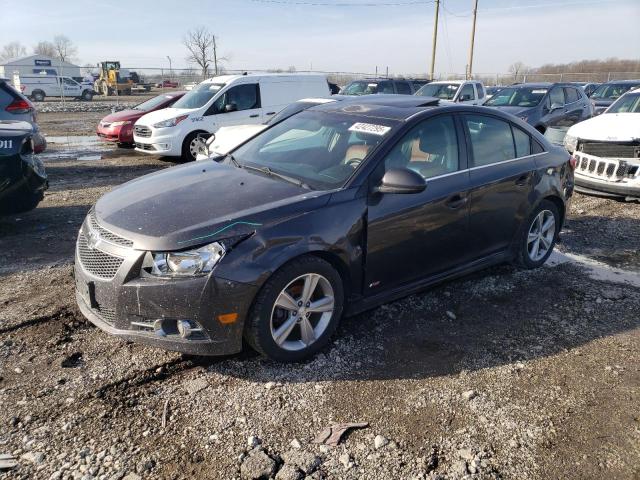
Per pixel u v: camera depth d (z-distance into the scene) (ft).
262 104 39.45
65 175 31.86
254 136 15.21
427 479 8.09
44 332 11.98
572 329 12.87
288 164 12.83
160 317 9.70
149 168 35.22
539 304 14.19
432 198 12.60
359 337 12.24
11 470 8.00
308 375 10.69
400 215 12.00
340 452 8.61
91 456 8.34
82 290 10.79
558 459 8.57
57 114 78.43
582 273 16.42
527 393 10.28
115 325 10.07
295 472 8.14
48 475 7.93
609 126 24.95
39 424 9.01
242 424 9.21
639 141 23.21
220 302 9.65
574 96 43.24
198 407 9.63
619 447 8.85
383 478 8.11
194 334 9.89
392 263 12.23
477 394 10.20
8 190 18.25
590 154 24.86
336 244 10.91
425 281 13.28
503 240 15.03
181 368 10.80
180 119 36.60
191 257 9.57
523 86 43.16
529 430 9.23
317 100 25.80
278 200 10.85
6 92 31.50
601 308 14.02
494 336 12.46
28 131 19.16
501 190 14.34
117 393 9.94
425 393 10.21
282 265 10.20
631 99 29.32
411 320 13.14
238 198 11.01
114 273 9.91
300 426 9.20
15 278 15.03
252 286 9.84
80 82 120.88
